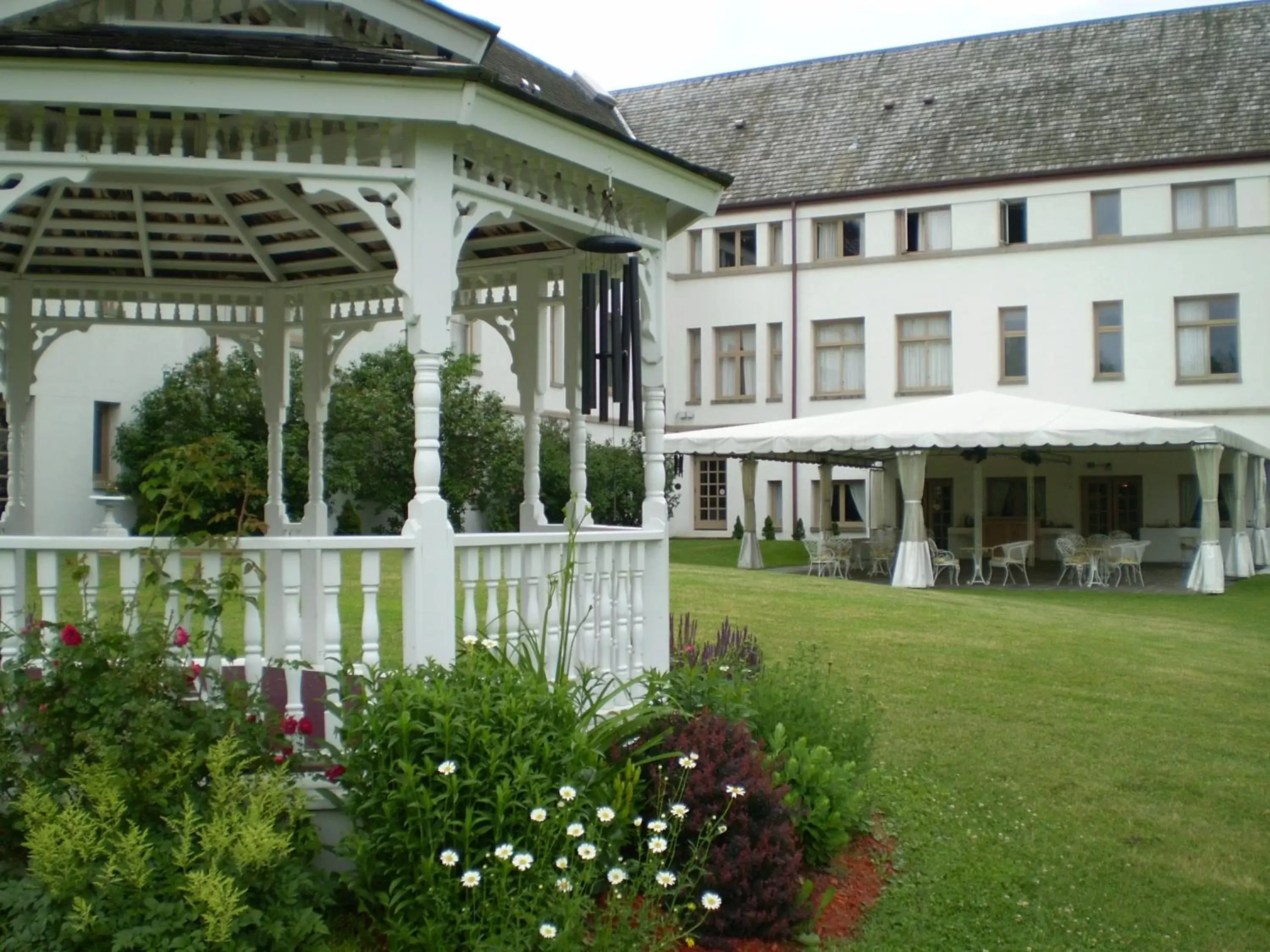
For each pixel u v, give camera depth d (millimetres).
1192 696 10234
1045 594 20125
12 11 5715
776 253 32562
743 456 23969
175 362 18297
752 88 36031
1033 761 8023
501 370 25094
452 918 4383
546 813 4535
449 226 5520
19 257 8289
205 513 5465
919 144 31812
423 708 4719
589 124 6125
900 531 29391
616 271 7289
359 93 5211
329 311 8984
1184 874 6230
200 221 8031
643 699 6496
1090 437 19156
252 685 4883
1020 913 5641
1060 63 32125
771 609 13742
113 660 4555
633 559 6992
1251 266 27594
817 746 6438
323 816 5000
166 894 4031
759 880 5055
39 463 16156
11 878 4258
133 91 4961
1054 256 29375
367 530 20391
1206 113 28984
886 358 31016
